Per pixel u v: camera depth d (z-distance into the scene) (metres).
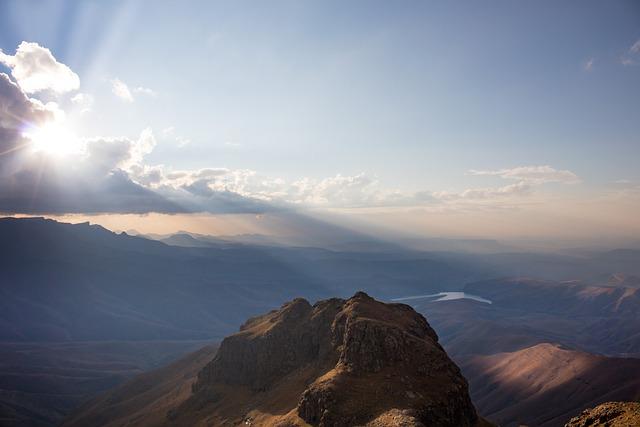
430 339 183.00
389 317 184.38
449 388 144.38
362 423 126.81
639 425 97.94
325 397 138.88
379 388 141.12
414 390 139.50
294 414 150.88
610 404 114.81
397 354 154.75
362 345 158.50
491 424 154.38
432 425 128.88
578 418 119.31
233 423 187.50
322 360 183.38
